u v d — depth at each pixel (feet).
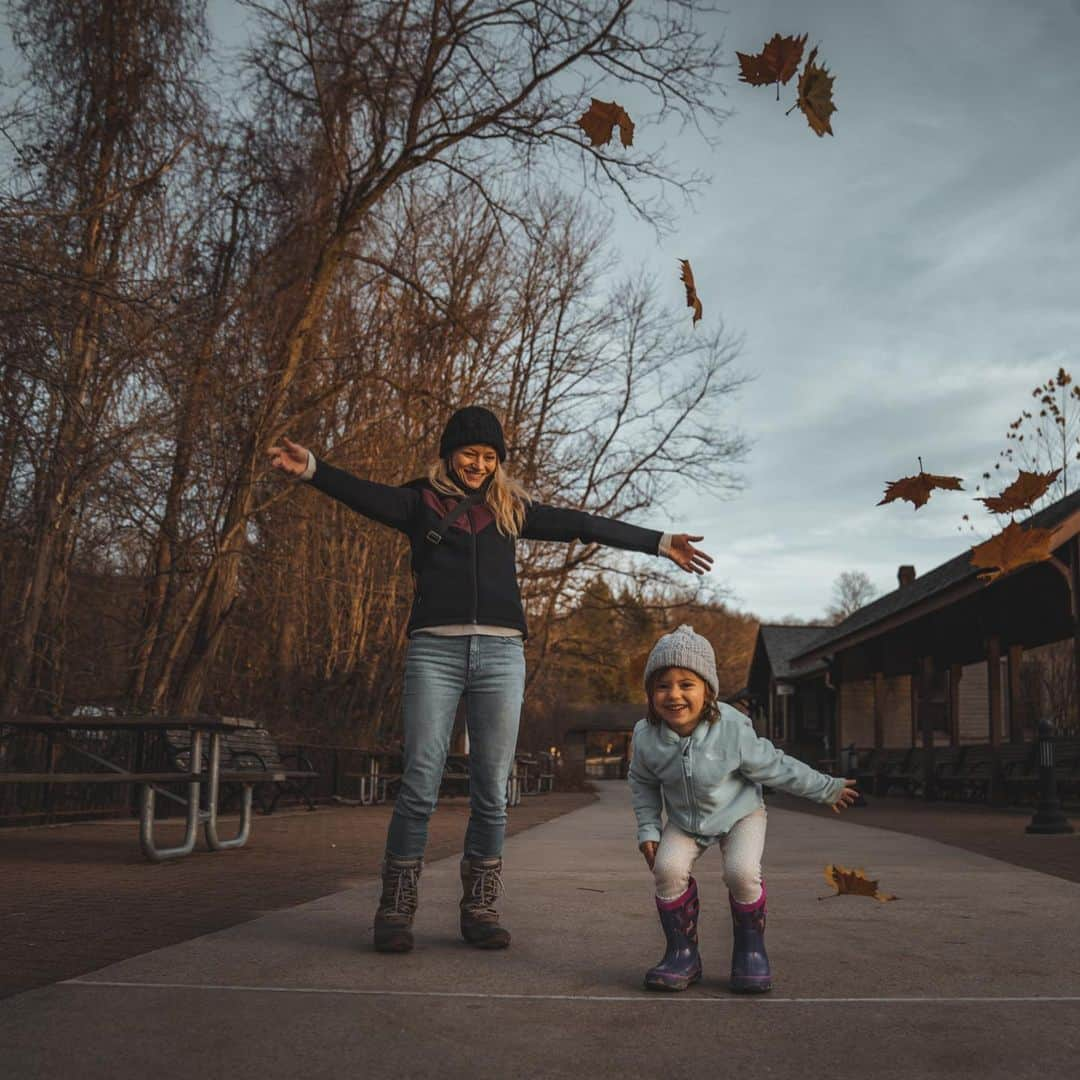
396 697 71.72
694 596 84.43
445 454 13.09
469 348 66.95
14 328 26.43
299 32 45.62
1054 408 53.47
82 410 30.32
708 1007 9.70
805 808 59.41
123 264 36.94
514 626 12.68
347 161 48.26
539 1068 7.79
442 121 48.39
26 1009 9.18
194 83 39.68
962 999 10.07
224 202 45.27
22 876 19.03
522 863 23.32
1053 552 48.32
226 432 42.93
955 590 52.70
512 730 12.70
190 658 43.24
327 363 54.75
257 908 15.25
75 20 36.91
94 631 45.80
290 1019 8.98
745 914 10.50
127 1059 7.82
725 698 156.35
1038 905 16.75
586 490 78.48
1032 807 56.29
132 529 39.19
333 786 56.39
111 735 36.35
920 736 104.78
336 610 66.74
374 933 12.06
